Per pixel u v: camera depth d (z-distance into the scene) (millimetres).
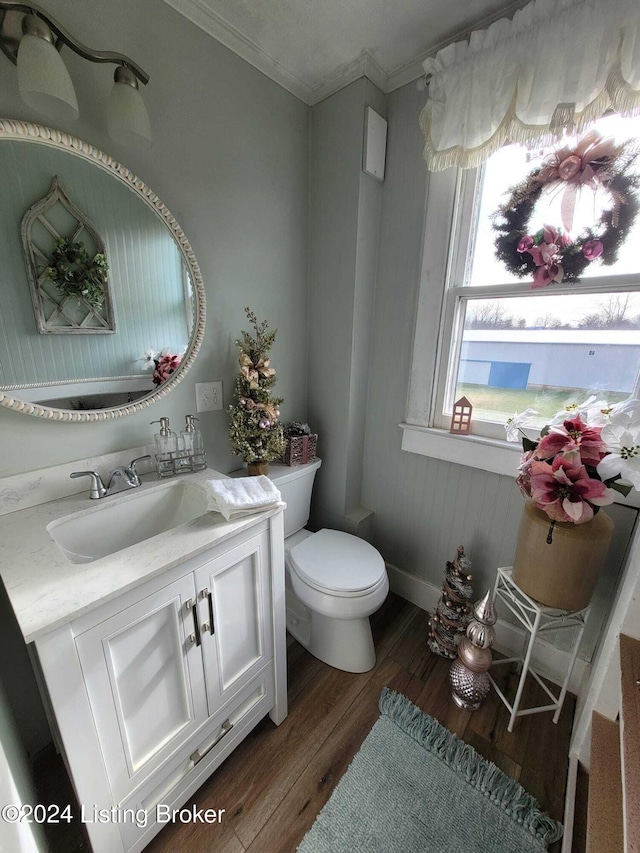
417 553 1720
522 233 1198
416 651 1484
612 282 1068
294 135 1467
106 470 1099
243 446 1375
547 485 959
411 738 1150
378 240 1549
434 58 1176
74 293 958
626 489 924
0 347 858
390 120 1430
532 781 1040
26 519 907
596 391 1165
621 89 908
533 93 1015
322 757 1097
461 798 999
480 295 1321
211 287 1286
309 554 1411
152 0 990
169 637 807
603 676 947
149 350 1131
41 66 724
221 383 1387
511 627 1449
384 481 1767
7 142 807
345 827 936
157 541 829
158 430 1221
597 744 901
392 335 1590
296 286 1629
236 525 903
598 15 901
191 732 903
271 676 1129
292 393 1737
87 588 667
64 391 975
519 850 896
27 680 1014
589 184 1059
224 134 1226
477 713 1233
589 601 1032
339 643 1377
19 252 861
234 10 1085
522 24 1000
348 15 1102
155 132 1054
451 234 1331
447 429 1500
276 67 1306
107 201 977
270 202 1430
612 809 771
